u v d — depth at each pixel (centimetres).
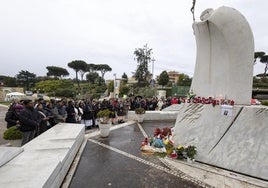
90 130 988
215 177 464
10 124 672
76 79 7375
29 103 589
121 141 769
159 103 1939
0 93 4738
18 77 6612
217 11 622
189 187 411
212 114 588
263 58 5603
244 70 600
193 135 611
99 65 8200
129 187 405
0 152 378
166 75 5012
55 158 400
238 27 593
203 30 671
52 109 830
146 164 534
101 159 567
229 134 541
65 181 414
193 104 640
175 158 579
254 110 511
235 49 598
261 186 425
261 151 478
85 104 1043
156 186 411
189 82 5134
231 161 510
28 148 464
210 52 666
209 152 557
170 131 717
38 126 659
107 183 421
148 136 861
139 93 3111
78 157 568
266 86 3002
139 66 4103
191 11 729
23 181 284
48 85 4781
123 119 1295
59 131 663
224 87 621
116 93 3309
